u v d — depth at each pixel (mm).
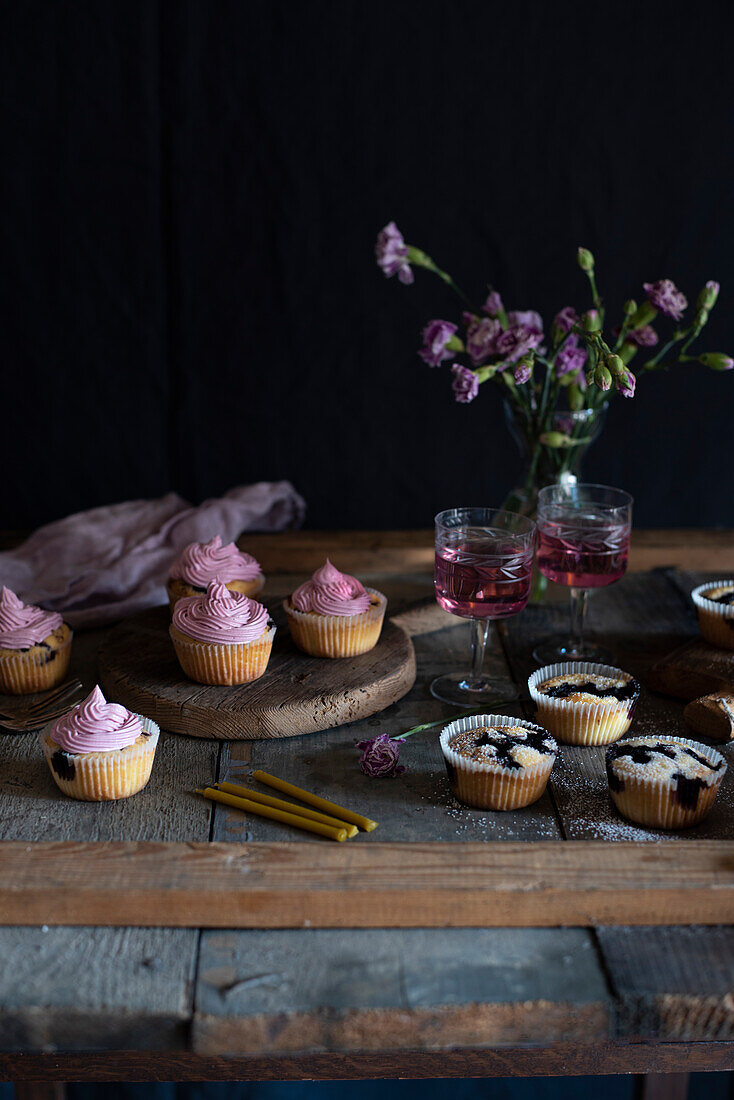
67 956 909
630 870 936
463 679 1181
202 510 1446
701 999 881
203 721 1079
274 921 927
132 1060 922
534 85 1512
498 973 898
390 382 1596
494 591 1090
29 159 1526
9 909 927
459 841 975
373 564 1451
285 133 1522
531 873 934
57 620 1163
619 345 1249
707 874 934
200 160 1531
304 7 1487
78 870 936
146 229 1550
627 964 902
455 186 1540
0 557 1386
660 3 1490
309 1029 878
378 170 1534
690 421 1604
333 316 1575
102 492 1628
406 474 1627
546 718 1085
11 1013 876
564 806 1013
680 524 1641
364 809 1008
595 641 1252
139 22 1491
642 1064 934
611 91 1514
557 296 1570
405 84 1510
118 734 1008
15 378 1588
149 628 1220
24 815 1002
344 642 1144
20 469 1618
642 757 997
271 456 1620
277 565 1463
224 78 1509
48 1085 1220
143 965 903
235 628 1087
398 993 884
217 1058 927
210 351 1586
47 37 1493
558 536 1172
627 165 1533
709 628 1173
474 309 1573
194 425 1609
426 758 1068
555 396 1258
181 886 923
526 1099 1558
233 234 1552
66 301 1567
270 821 999
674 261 1560
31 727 1096
